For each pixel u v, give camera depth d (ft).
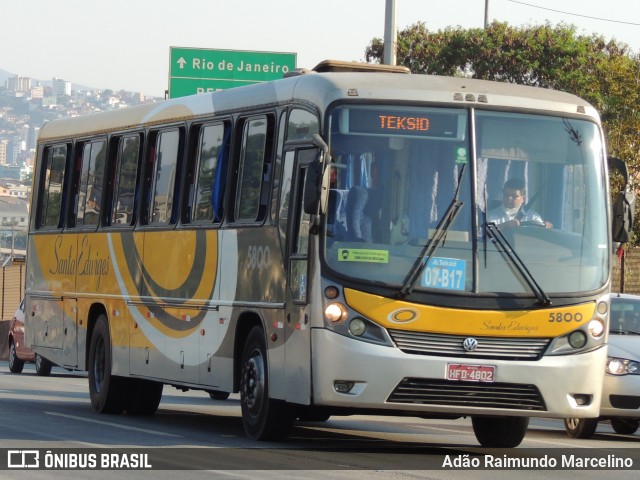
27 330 85.61
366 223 51.80
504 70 199.21
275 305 55.31
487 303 51.62
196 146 65.62
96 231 75.56
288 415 56.08
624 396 67.56
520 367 51.57
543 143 54.08
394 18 108.47
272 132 58.03
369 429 69.36
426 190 52.37
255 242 57.82
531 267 52.47
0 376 117.60
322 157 50.83
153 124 70.13
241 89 61.93
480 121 53.47
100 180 75.92
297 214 54.34
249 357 57.88
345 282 51.16
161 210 68.39
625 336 71.77
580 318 52.75
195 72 157.99
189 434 60.13
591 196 54.39
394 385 50.67
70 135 80.59
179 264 65.51
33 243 85.05
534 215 53.26
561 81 193.67
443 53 200.75
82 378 118.21
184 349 64.39
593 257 53.67
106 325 74.02
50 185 83.20
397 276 51.31
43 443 54.19
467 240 52.08
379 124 52.75
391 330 51.06
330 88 53.16
